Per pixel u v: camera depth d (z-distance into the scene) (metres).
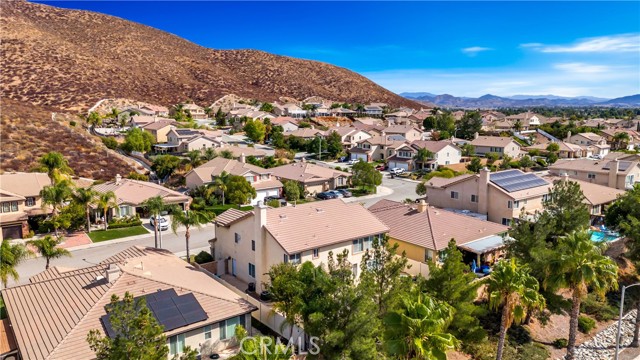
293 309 26.30
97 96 151.62
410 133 133.12
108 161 86.81
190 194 76.50
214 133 120.50
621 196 54.69
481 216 56.03
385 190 87.25
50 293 30.84
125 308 20.52
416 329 22.12
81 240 54.69
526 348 35.59
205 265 43.03
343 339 23.00
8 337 28.12
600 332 40.22
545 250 35.03
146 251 39.25
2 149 78.56
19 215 56.50
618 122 193.75
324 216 42.69
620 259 50.22
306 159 116.94
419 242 44.62
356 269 42.03
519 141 143.88
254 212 39.41
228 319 30.75
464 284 31.69
